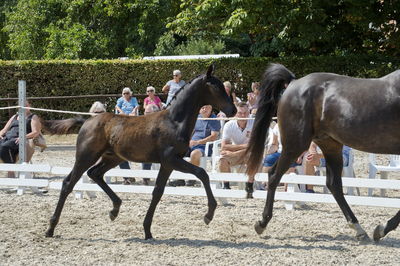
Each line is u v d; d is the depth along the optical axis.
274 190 7.86
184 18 19.22
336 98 7.36
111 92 21.27
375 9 18.17
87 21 30.97
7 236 7.72
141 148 7.67
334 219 8.88
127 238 7.69
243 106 10.77
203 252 6.94
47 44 31.81
